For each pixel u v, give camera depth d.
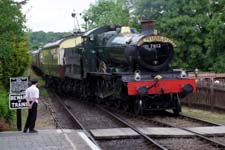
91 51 28.28
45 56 49.41
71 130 16.89
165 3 43.19
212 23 38.50
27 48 27.38
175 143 14.98
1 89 21.89
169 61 22.61
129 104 23.22
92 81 29.33
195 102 27.38
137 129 17.48
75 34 39.44
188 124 19.17
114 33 26.19
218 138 15.90
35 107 16.00
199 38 42.41
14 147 13.18
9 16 20.16
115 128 18.09
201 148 14.12
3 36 20.11
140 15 44.75
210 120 20.91
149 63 22.30
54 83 43.66
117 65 24.80
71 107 27.56
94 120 21.09
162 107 22.56
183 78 22.16
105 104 27.97
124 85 22.03
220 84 25.23
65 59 36.81
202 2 43.09
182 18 41.91
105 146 14.81
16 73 25.44
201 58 42.59
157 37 22.30
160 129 17.45
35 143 13.83
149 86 21.59
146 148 14.30
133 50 22.27
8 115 18.30
